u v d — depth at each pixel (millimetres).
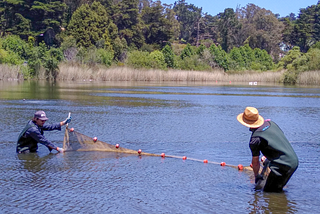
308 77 49094
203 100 21812
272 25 118812
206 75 55156
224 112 16156
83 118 13477
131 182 6441
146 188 6148
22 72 43188
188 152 8711
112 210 5219
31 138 8445
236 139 10258
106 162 7750
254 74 57906
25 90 26781
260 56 86750
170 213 5152
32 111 14961
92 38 72688
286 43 110812
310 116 15289
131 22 87812
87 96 22703
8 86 31266
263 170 6316
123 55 74625
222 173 7105
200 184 6414
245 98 23797
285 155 5984
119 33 85812
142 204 5453
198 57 67562
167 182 6480
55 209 5230
